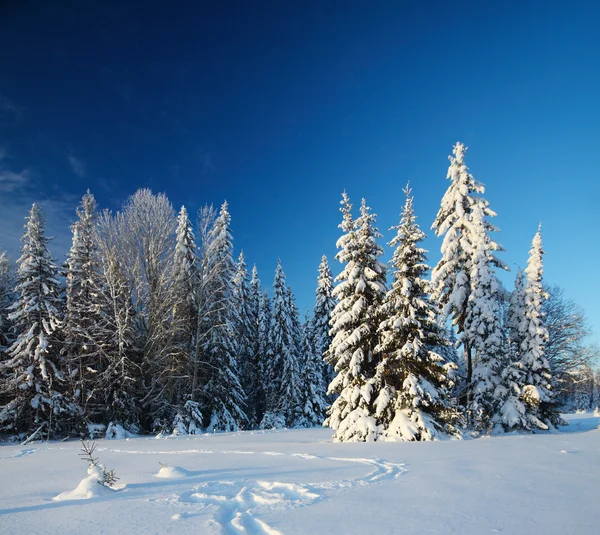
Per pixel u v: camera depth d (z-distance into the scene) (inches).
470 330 795.4
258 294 1676.9
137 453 497.0
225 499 208.5
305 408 1278.3
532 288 832.9
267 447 519.5
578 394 2295.8
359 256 761.0
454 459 349.4
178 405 1008.2
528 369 805.2
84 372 965.2
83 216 1052.5
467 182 907.4
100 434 892.0
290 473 288.5
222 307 1131.3
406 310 673.0
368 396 654.5
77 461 440.1
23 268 935.7
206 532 152.7
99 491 231.9
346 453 421.1
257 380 1472.7
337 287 745.6
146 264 1093.8
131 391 996.6
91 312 991.6
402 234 699.4
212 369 1109.1
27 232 947.3
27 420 889.5
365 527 159.2
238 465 347.9
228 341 1146.7
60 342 935.7
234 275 1304.1
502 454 382.6
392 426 619.2
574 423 988.6
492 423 730.2
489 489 229.0
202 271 1120.2
